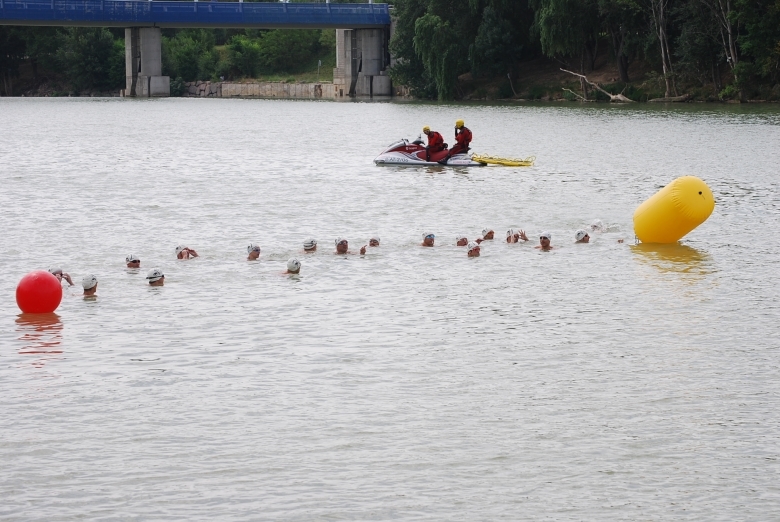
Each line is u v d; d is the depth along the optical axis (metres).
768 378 35.03
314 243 56.41
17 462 28.38
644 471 27.92
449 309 44.25
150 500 26.23
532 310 44.09
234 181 87.56
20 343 39.31
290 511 25.70
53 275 45.06
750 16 198.25
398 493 26.64
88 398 33.22
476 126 157.38
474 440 29.81
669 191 57.66
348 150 119.62
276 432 30.39
